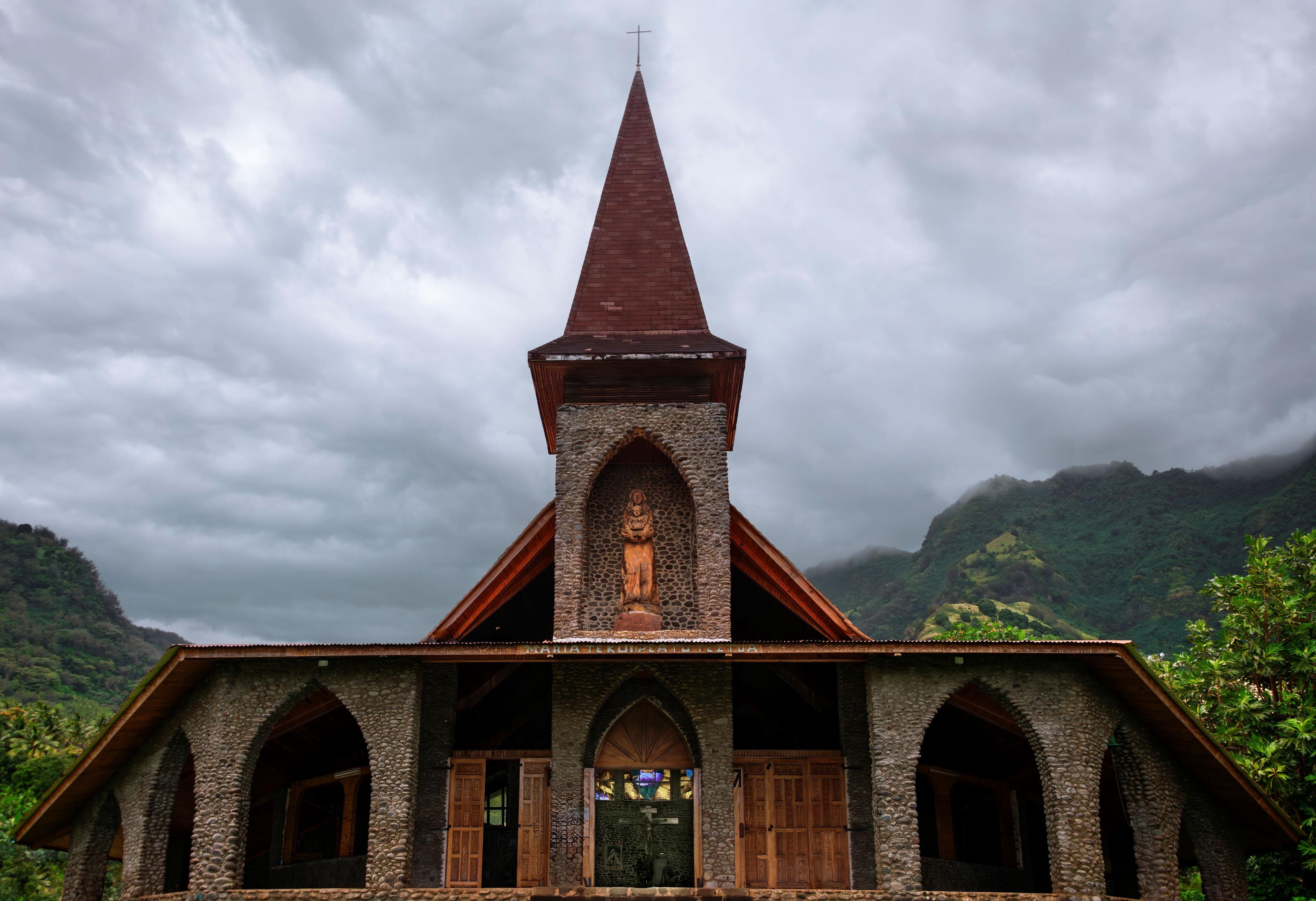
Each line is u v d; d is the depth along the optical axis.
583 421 24.84
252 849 29.64
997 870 25.11
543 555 24.89
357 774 25.31
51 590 84.62
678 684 22.12
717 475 24.30
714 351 25.16
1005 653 20.05
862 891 19.34
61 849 27.06
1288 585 27.59
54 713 45.44
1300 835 22.70
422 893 19.50
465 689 24.28
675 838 22.25
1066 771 19.80
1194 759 21.69
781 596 24.28
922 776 24.92
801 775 22.61
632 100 30.52
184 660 20.48
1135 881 26.89
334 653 20.58
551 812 21.50
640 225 28.22
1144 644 83.56
